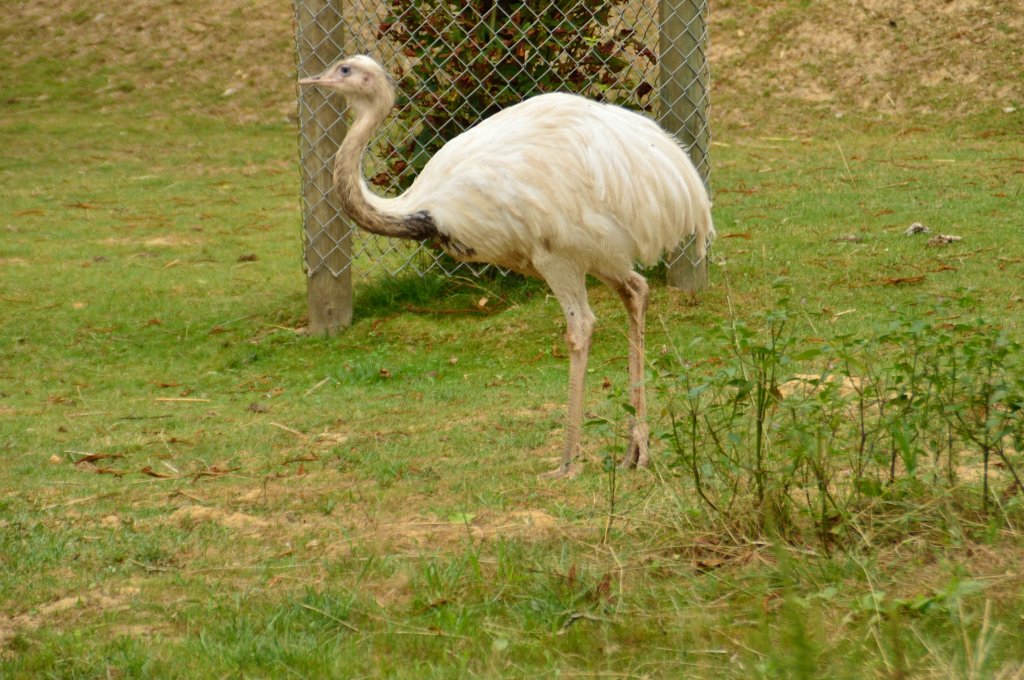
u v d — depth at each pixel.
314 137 13.52
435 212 9.56
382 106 9.90
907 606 6.08
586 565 7.10
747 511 7.34
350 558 7.62
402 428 10.67
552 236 9.29
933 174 19.19
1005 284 13.23
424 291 14.25
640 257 9.56
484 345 13.02
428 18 13.81
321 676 6.00
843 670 5.51
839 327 11.97
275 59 31.50
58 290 16.22
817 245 15.27
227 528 8.39
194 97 30.56
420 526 8.12
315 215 13.64
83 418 11.64
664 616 6.38
